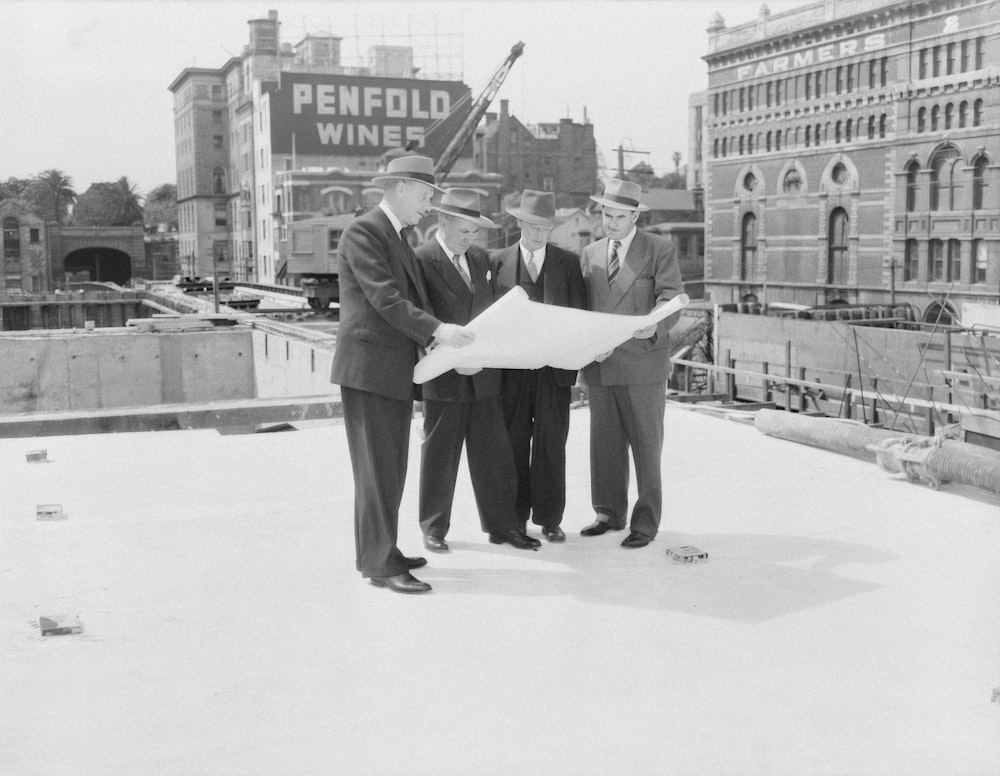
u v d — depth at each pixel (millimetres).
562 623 4262
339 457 7789
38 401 36000
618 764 3031
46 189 119938
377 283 4535
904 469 7012
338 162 88312
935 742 3168
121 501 6387
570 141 91500
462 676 3705
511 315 4594
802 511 6195
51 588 4746
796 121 39406
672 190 69312
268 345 37031
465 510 6293
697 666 3791
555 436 5477
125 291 81250
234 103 105188
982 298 31922
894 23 34750
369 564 4711
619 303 5391
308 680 3672
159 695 3543
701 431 9070
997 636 4086
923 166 34062
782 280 40656
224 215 110438
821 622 4258
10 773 2975
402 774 2975
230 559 5211
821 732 3240
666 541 5543
